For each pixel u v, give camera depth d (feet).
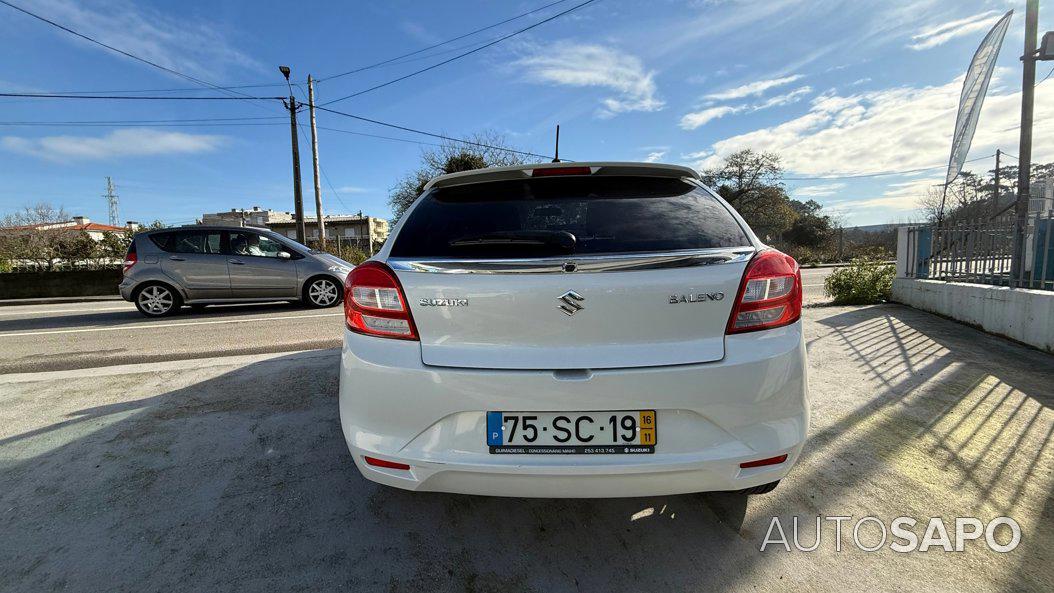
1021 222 15.93
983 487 7.06
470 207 6.17
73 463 7.95
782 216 130.62
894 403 10.23
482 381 5.10
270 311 26.32
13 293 45.44
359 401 5.44
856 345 15.16
